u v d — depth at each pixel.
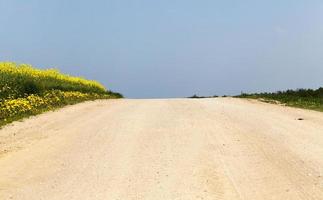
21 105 17.56
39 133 12.95
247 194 7.21
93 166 9.11
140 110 18.62
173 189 7.52
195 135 12.12
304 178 7.96
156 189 7.54
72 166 9.15
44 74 32.28
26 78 25.88
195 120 14.96
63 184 7.95
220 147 10.59
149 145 10.96
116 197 7.18
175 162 9.27
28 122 14.86
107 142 11.45
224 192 7.32
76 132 13.01
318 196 7.00
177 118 15.55
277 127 13.36
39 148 10.91
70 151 10.50
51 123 14.77
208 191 7.38
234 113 16.94
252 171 8.52
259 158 9.47
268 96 25.94
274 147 10.46
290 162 9.06
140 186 7.73
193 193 7.29
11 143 11.61
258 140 11.31
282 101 22.72
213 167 8.84
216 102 22.52
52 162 9.52
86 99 25.03
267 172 8.41
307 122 14.41
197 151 10.22
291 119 15.19
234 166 8.89
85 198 7.15
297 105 20.45
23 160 9.76
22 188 7.77
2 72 26.50
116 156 9.91
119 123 14.62
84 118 16.08
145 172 8.59
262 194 7.20
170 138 11.80
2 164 9.48
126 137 12.05
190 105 20.53
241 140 11.34
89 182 8.03
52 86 25.91
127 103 22.84
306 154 9.67
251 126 13.57
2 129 13.55
